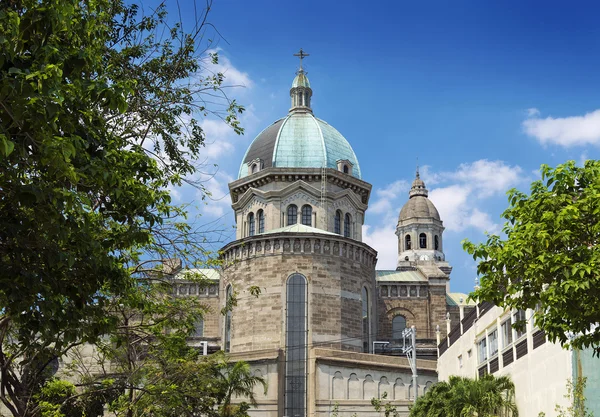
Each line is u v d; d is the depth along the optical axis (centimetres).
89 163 1638
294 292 6481
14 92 1370
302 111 8481
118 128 2312
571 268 1989
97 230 1912
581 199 2055
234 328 6619
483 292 2234
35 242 1644
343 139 8294
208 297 7850
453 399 3928
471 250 2236
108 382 3002
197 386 3984
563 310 2061
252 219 7788
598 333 2125
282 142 7962
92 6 1880
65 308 1778
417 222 11538
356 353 6275
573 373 3056
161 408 3647
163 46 2434
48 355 2089
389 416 6122
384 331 8169
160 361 3512
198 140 2486
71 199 1535
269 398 6028
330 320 6475
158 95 2381
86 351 4394
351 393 6141
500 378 4016
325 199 7581
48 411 2689
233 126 2488
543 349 3459
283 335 6344
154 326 2938
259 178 7725
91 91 1577
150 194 1858
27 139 1498
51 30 1474
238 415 5072
